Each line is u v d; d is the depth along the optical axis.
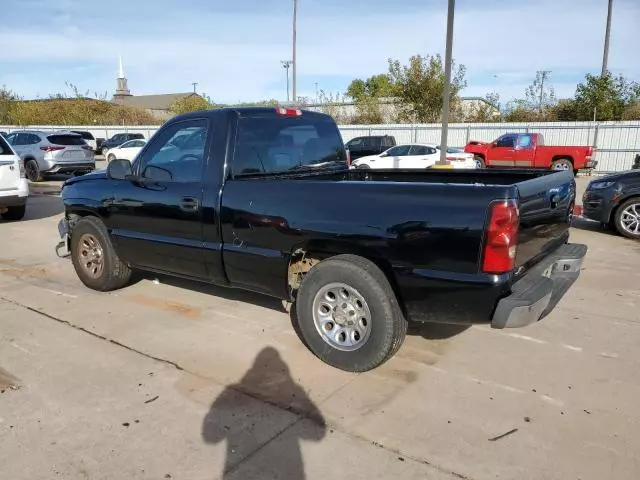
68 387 3.59
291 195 3.84
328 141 5.20
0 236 8.77
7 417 3.22
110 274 5.40
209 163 4.30
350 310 3.75
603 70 34.41
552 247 4.16
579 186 17.84
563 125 24.77
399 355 4.09
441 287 3.28
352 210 3.55
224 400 3.43
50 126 39.62
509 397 3.46
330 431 3.08
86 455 2.87
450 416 3.23
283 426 3.14
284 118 4.72
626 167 23.64
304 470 2.74
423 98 33.53
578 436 3.03
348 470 2.74
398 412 3.28
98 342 4.33
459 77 33.41
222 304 5.21
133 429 3.10
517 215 3.13
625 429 3.10
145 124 47.16
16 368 3.87
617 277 6.28
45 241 8.35
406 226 3.34
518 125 25.80
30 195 14.39
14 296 5.50
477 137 26.81
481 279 3.15
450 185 3.26
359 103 37.28
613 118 30.17
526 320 3.15
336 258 3.71
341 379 3.70
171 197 4.55
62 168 17.61
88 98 48.81
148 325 4.68
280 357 4.04
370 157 20.36
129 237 5.02
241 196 4.09
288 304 4.37
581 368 3.88
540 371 3.83
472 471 2.73
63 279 6.12
